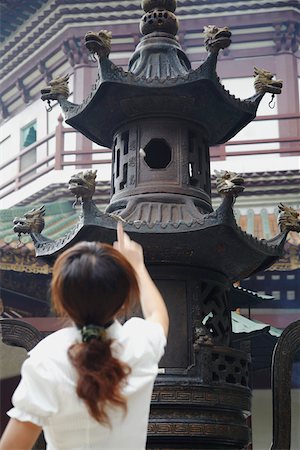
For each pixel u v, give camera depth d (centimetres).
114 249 186
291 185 880
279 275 863
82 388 167
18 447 171
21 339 327
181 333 300
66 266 180
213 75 302
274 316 854
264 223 846
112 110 322
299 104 910
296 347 324
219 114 327
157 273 304
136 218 302
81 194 283
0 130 1065
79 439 171
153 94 309
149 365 182
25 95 1026
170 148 320
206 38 307
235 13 898
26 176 1003
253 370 798
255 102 329
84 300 177
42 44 966
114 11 909
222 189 283
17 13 909
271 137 910
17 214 879
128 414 175
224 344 316
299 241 781
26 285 884
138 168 319
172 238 289
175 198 311
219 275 318
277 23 902
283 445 315
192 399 288
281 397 320
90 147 925
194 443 293
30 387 172
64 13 909
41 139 987
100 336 174
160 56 333
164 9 348
